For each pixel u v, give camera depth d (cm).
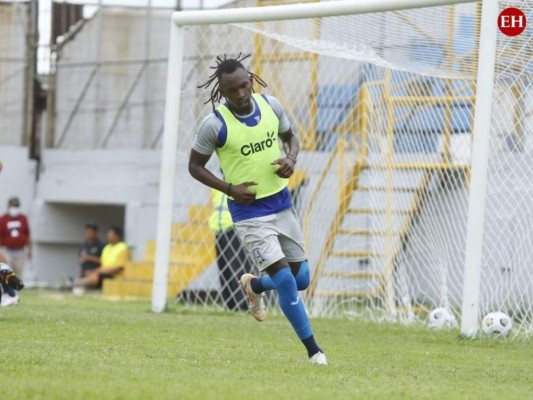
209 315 4116
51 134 7338
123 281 6078
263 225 2242
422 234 4359
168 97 4194
